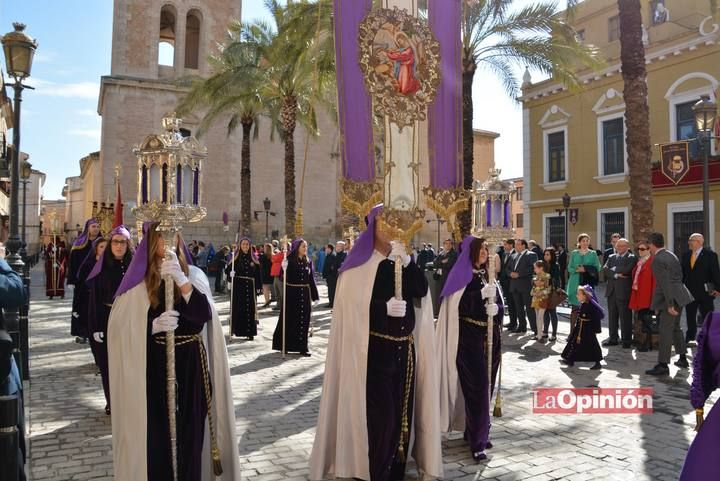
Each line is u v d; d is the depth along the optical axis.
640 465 4.62
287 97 20.05
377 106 4.91
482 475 4.42
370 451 4.16
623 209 21.61
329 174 38.03
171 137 3.70
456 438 5.32
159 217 3.65
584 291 8.29
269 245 16.66
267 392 6.90
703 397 3.24
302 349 9.30
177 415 3.72
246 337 11.12
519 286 11.41
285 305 9.35
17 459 2.82
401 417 4.27
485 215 5.18
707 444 2.93
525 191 25.86
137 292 3.62
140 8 33.69
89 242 9.52
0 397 2.82
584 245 10.39
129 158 32.50
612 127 22.20
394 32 5.02
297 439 5.23
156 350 3.70
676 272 7.73
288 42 16.42
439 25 5.26
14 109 9.36
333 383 4.36
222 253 20.23
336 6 4.86
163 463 3.61
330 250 17.56
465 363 4.89
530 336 11.21
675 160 17.14
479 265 5.27
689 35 19.28
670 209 19.97
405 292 4.40
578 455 4.85
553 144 24.72
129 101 32.66
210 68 35.09
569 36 14.00
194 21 38.06
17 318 6.00
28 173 22.53
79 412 6.01
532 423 5.73
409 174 4.96
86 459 4.69
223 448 3.88
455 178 5.21
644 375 7.82
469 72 14.09
